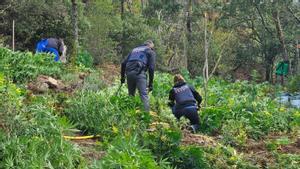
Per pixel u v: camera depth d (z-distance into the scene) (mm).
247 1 31297
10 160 5746
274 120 11594
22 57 12305
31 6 21438
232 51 34000
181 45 33719
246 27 33562
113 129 8117
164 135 7414
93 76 13766
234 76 34688
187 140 8664
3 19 20922
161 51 28516
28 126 6398
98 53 24875
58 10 22109
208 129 10422
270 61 33625
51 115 6828
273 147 9203
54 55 14211
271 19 33531
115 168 6176
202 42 31891
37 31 21672
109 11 27422
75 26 20516
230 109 11617
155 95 13305
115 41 27922
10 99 6801
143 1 41906
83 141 7867
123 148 6598
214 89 16297
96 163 6359
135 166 6098
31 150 5980
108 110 8406
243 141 9508
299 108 15516
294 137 10844
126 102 9445
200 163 7270
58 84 12133
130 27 28156
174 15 35969
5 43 20188
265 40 32906
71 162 6152
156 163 6613
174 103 10430
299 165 8148
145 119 8766
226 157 7984
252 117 11445
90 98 8531
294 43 34062
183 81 10336
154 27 33625
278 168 7984
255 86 19156
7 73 11070
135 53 10094
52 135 6438
